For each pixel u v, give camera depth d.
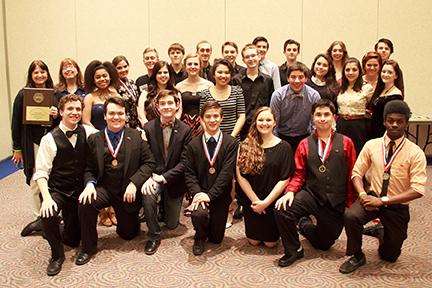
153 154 4.15
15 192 5.66
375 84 4.81
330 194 3.70
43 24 7.48
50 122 4.17
